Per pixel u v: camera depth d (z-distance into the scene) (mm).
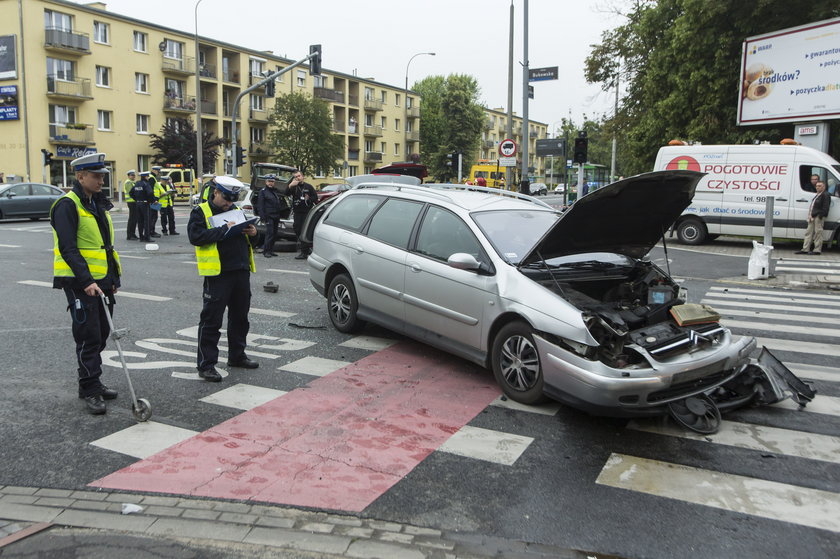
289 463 4074
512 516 3498
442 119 75188
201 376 5688
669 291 5484
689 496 3750
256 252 14914
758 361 5383
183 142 44625
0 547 3113
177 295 9516
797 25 21531
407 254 6297
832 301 9984
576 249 5715
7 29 37562
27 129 38062
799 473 4051
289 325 7699
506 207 6219
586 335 4559
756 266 12125
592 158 84000
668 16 25297
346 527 3350
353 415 4898
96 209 4922
